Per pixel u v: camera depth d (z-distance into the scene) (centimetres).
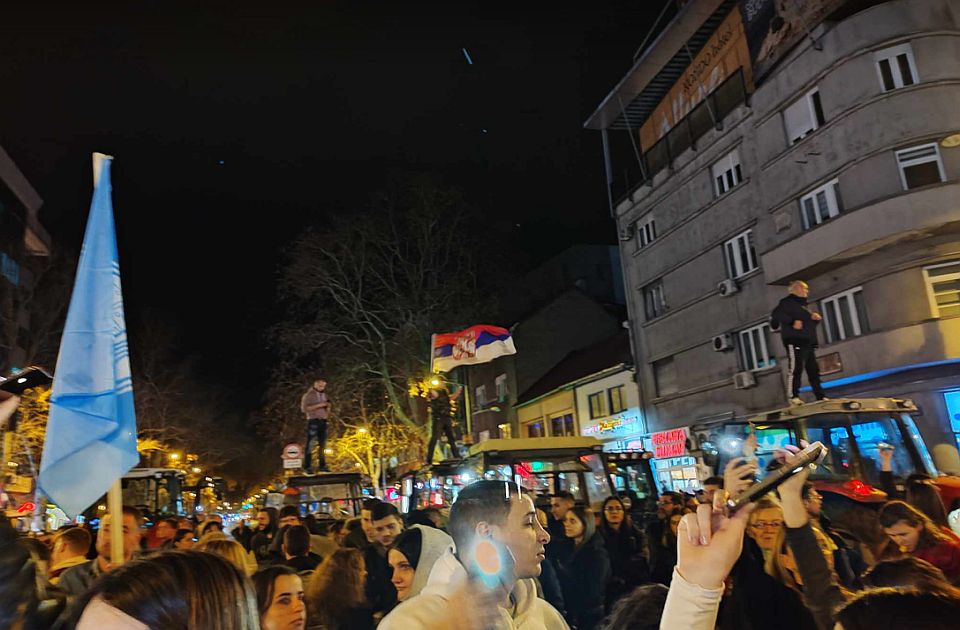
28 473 1975
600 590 620
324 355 3122
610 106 3144
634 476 1371
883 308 1959
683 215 2823
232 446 4600
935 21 1961
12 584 215
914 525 417
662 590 297
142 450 3253
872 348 1941
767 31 2348
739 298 2508
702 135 2711
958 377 1822
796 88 2227
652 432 2972
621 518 749
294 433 3108
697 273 2734
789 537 315
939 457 1797
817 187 2173
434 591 246
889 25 1977
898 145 1930
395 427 3300
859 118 2008
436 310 3123
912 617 163
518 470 1100
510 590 255
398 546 455
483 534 253
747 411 2427
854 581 446
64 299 3075
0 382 287
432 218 3138
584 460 1139
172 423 3728
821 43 2125
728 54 2608
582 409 3509
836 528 566
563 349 4159
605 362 3466
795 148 2239
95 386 454
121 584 177
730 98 2566
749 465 214
